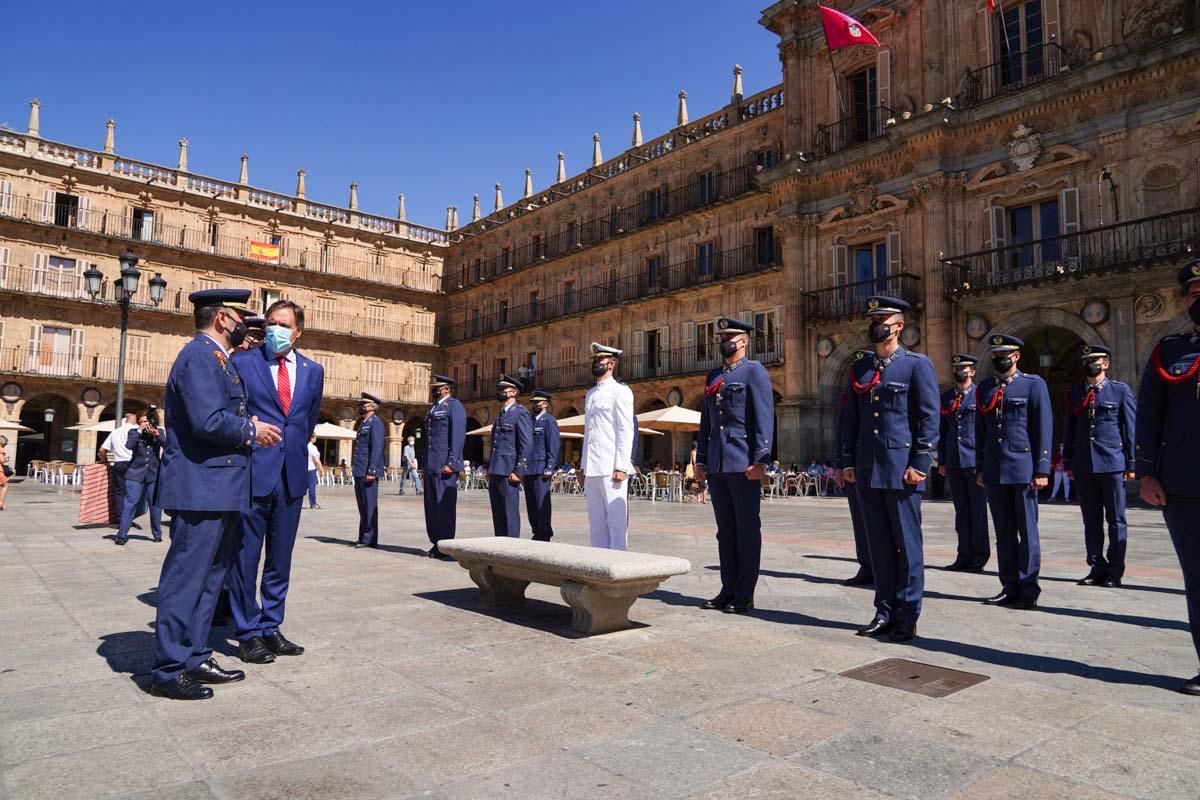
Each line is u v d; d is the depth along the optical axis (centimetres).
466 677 409
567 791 268
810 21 2805
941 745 311
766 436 591
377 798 264
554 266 4209
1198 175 1859
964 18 2372
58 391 3725
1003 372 677
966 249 2306
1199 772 284
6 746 313
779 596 662
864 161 2550
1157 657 457
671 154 3494
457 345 4900
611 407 723
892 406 529
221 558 419
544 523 928
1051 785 273
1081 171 2066
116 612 584
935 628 538
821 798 263
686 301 3391
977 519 825
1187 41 1856
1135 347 1925
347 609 595
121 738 322
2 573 785
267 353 505
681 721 339
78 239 3781
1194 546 412
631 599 526
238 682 404
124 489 1076
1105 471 724
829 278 2680
